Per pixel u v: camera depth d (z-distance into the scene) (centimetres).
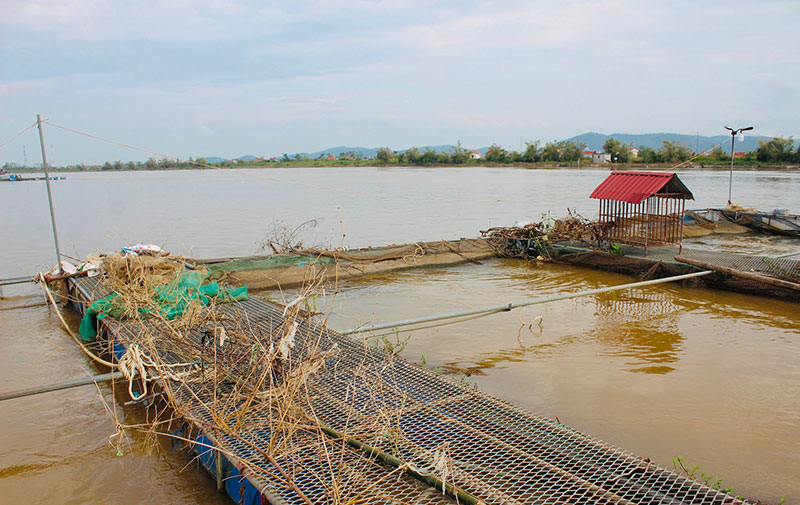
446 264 1555
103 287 979
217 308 892
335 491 373
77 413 670
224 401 548
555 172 7844
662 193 1348
